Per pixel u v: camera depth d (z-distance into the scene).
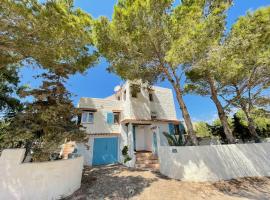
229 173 8.34
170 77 10.27
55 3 5.34
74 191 6.88
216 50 8.27
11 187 5.22
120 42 9.59
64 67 7.91
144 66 10.70
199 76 11.78
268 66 9.62
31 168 5.70
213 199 6.06
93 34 9.28
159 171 9.77
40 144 7.01
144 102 16.80
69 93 8.10
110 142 15.25
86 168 11.96
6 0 4.52
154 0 8.70
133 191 6.82
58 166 6.37
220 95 12.76
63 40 6.34
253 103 12.09
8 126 6.80
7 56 6.26
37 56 6.39
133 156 12.17
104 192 6.82
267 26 8.45
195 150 8.55
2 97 10.28
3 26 5.08
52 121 6.95
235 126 17.84
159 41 9.70
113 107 16.95
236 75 10.29
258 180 8.11
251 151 9.27
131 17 8.88
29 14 5.04
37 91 7.26
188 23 8.41
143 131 17.02
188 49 7.64
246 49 8.73
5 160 5.39
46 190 5.78
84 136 8.03
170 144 10.25
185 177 8.05
